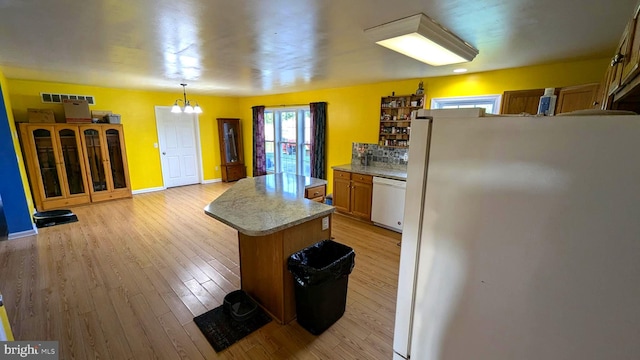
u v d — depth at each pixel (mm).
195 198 5711
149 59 2928
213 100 7082
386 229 4094
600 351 577
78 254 3229
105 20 1807
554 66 2936
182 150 6730
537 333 652
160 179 6410
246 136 7547
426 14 1682
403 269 909
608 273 546
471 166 707
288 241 2092
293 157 6484
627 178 504
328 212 2291
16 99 4496
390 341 1999
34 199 4594
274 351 1900
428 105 3980
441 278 815
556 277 607
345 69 3391
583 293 579
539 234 618
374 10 1626
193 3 1559
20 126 4359
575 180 557
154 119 6156
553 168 581
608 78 1951
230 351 1895
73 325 2098
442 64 2795
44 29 1979
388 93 4391
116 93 5547
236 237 3746
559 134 562
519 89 3186
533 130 596
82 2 1541
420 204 834
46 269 2893
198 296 2473
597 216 543
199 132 6914
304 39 2211
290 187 3172
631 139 492
